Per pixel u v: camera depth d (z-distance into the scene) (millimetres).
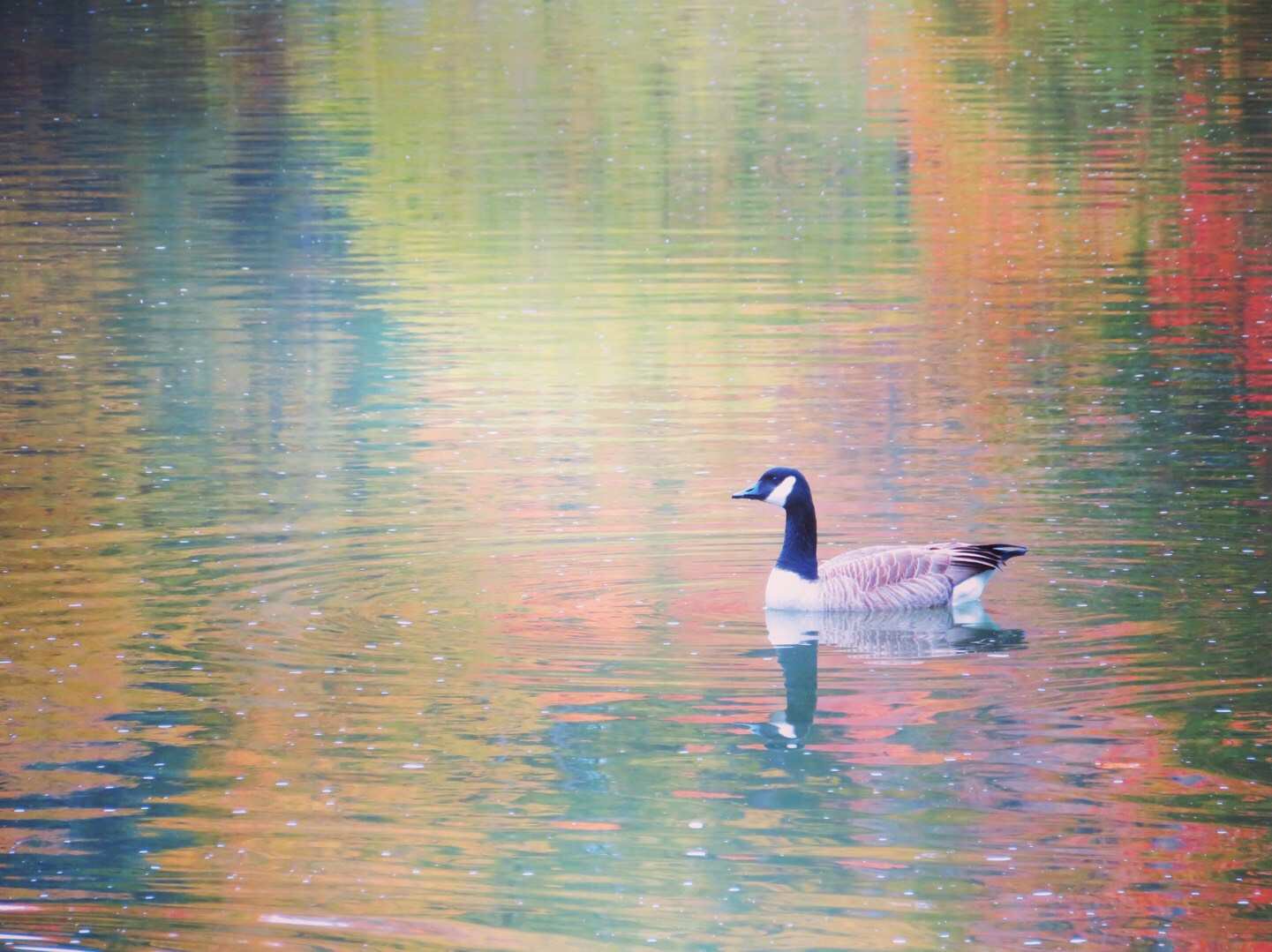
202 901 9148
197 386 20672
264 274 26734
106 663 12383
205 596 13727
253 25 53656
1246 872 9305
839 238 28719
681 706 11602
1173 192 31234
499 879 9344
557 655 12531
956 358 21516
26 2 57969
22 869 9469
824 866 9438
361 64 46906
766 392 20156
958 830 9828
